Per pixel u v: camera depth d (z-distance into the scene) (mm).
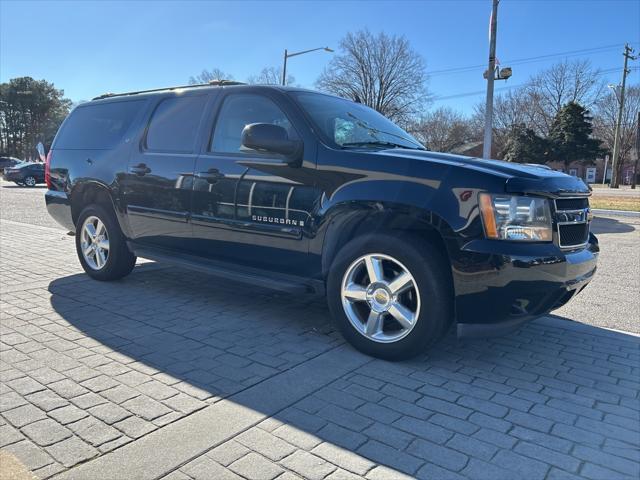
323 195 3684
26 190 24781
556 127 52531
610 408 2975
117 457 2379
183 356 3596
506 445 2559
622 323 4656
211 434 2588
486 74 17172
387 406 2928
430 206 3273
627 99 59594
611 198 24266
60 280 5742
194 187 4445
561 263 3240
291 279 4020
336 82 51031
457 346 3932
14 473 2244
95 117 5711
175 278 5891
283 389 3109
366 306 3736
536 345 4000
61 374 3266
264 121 4172
